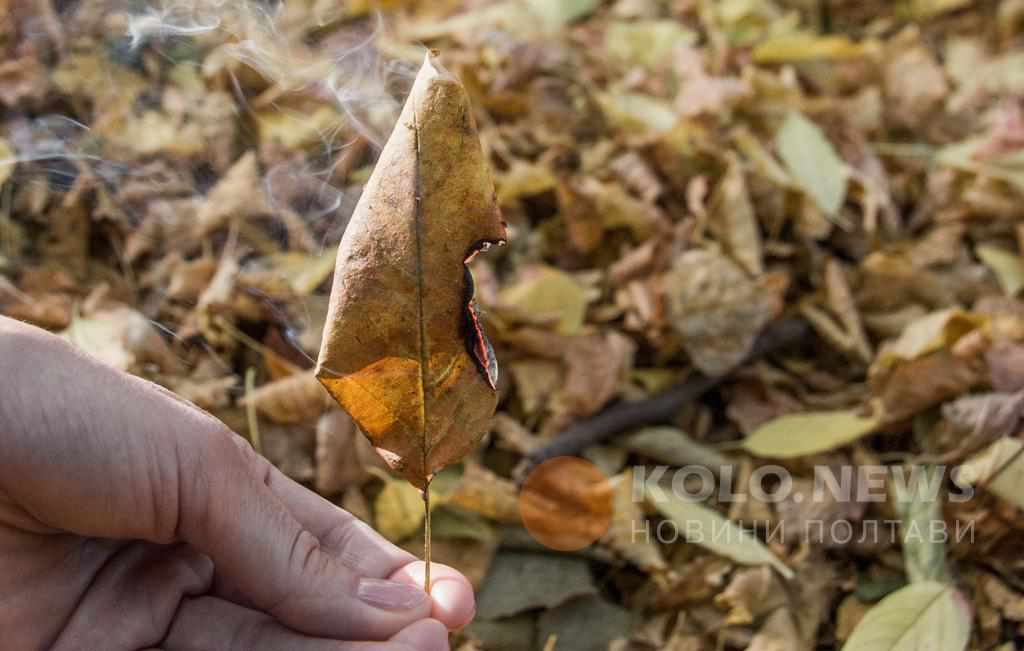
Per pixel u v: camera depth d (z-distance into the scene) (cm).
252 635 23
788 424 34
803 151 42
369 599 23
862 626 28
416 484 21
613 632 29
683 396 35
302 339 34
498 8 49
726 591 30
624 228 40
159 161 38
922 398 34
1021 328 36
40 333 21
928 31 57
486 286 36
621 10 53
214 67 39
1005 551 31
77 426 21
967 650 29
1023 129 45
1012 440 32
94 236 37
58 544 23
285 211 37
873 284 40
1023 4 56
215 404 32
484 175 19
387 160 19
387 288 19
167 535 23
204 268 35
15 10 39
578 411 34
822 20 58
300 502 25
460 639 29
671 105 46
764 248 40
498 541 31
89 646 23
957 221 43
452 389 20
